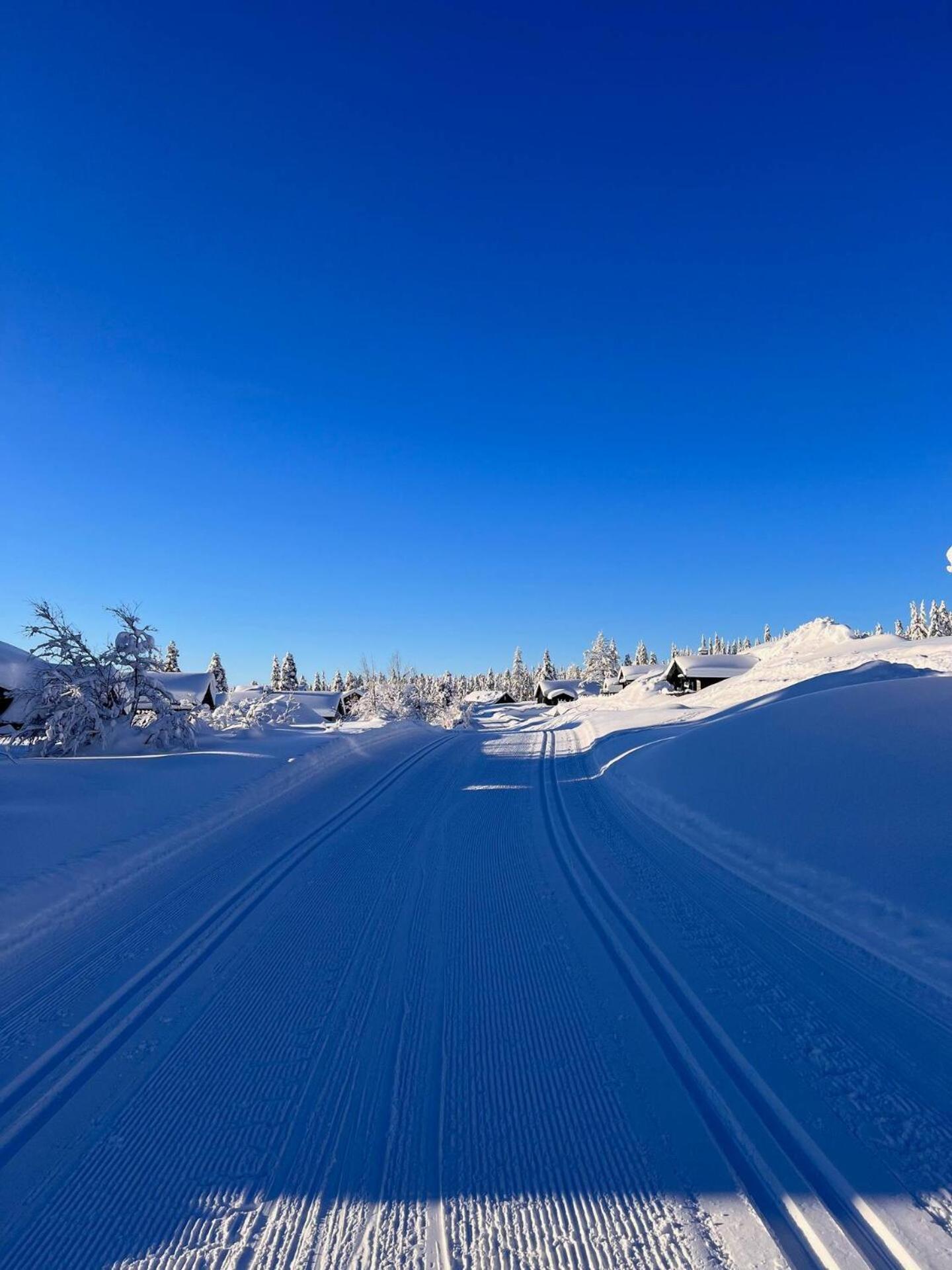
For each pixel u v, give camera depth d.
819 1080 3.16
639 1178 2.61
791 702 10.49
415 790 12.45
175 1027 3.98
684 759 10.66
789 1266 2.19
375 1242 2.38
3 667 26.95
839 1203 2.43
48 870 6.59
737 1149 2.74
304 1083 3.36
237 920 5.72
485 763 16.72
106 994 4.43
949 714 7.52
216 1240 2.43
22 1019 4.14
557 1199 2.53
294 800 11.41
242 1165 2.80
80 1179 2.76
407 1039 3.72
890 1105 2.96
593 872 6.72
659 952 4.70
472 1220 2.45
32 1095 3.35
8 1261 2.37
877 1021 3.63
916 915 4.53
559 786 12.59
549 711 62.28
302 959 4.89
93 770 12.11
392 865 7.30
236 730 20.88
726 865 6.62
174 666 72.25
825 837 6.08
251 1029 3.91
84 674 15.89
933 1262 2.17
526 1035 3.70
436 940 5.15
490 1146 2.83
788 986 4.07
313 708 56.25
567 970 4.51
